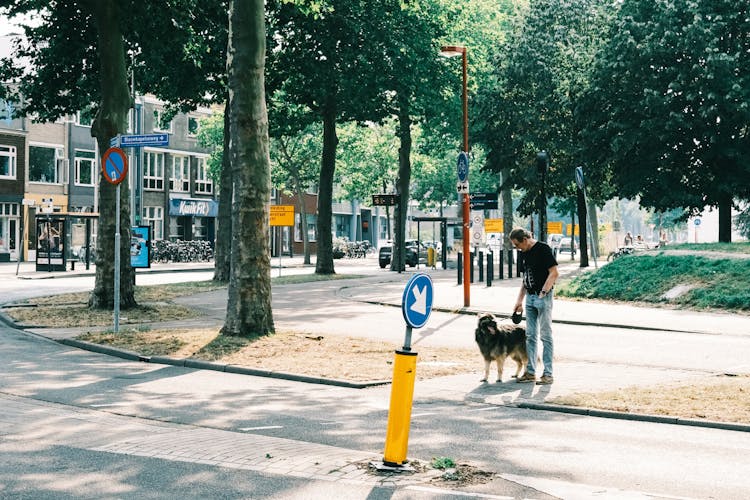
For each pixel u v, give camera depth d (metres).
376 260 69.06
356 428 8.05
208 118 56.97
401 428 6.30
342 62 31.59
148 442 7.27
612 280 24.48
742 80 34.41
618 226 106.75
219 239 29.55
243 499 5.55
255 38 14.57
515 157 46.94
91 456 6.77
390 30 32.44
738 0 35.16
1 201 50.62
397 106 35.47
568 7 46.62
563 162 45.50
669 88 35.03
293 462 6.50
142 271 42.94
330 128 35.47
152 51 22.02
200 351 13.09
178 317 18.62
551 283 10.80
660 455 7.02
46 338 15.55
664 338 15.93
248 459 6.61
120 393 10.04
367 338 14.95
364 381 10.84
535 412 9.06
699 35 34.38
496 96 46.41
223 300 23.28
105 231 19.58
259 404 9.38
